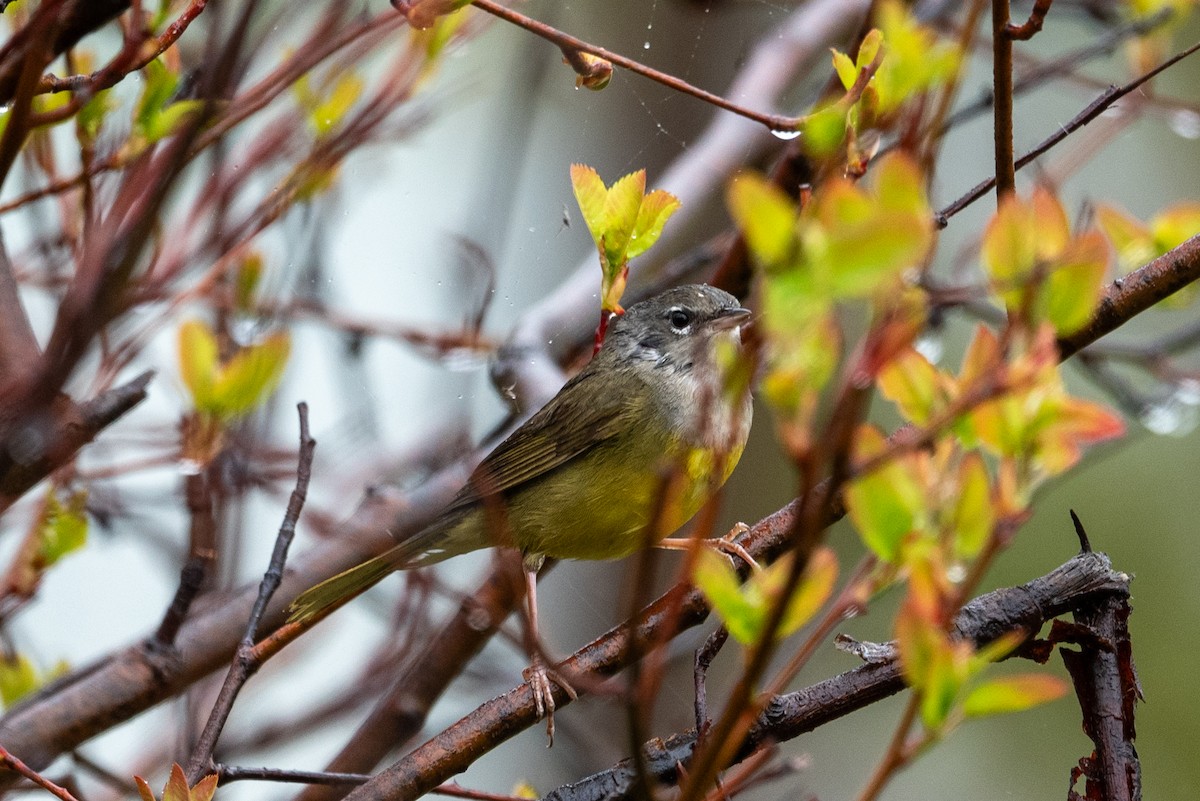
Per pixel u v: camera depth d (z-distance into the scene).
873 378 3.51
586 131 16.39
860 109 6.21
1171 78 16.38
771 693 4.21
